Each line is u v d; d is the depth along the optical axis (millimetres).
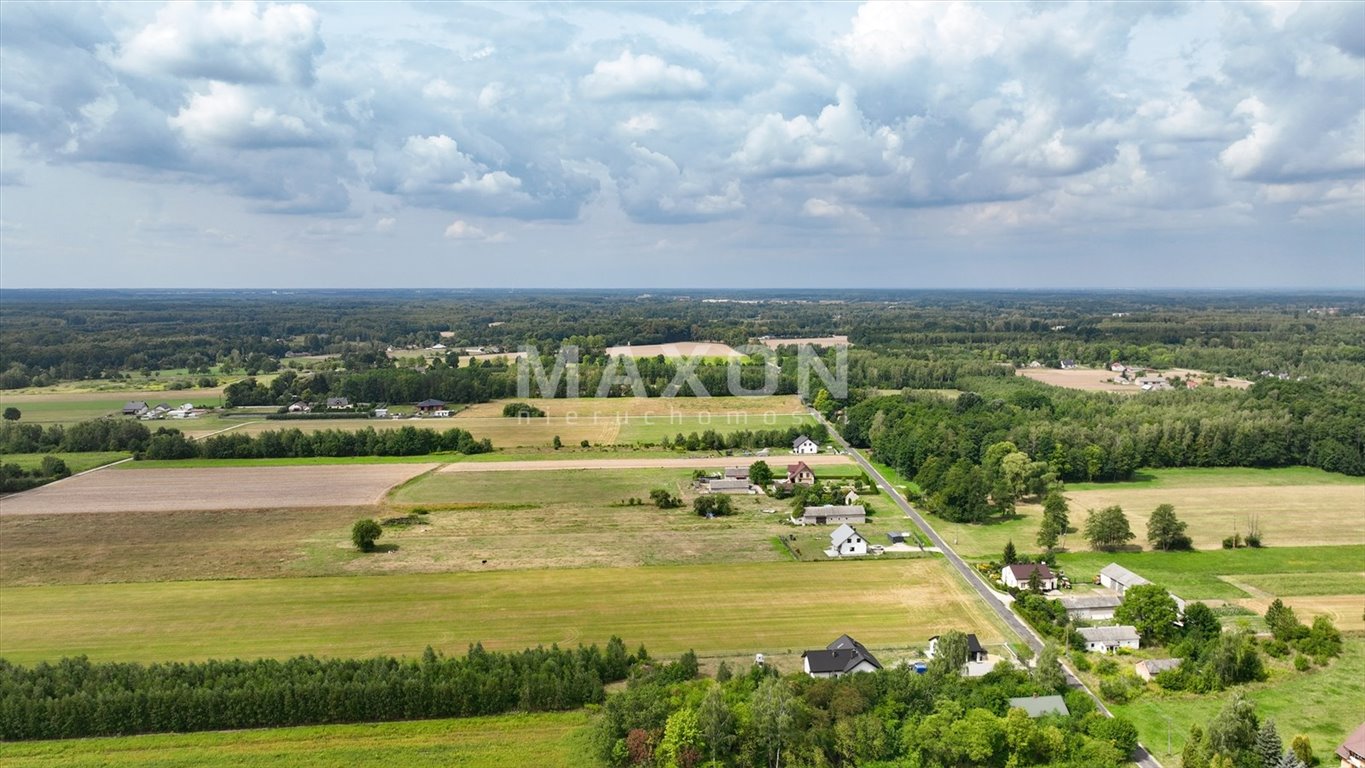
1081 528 119250
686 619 85625
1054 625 82375
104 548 109125
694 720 60906
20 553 107312
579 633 82250
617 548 109062
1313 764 60688
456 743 63062
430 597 91562
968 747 60375
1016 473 133875
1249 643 77438
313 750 62312
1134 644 80438
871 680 67750
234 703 65312
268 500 134250
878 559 104688
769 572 99688
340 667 70188
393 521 121938
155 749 62500
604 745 61031
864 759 61375
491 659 72375
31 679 68625
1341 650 78938
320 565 102062
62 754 61844
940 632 82250
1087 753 60750
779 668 74562
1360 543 111812
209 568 101125
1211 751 59969
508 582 96125
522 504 131375
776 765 60812
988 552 107750
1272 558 105625
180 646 79375
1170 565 103125
